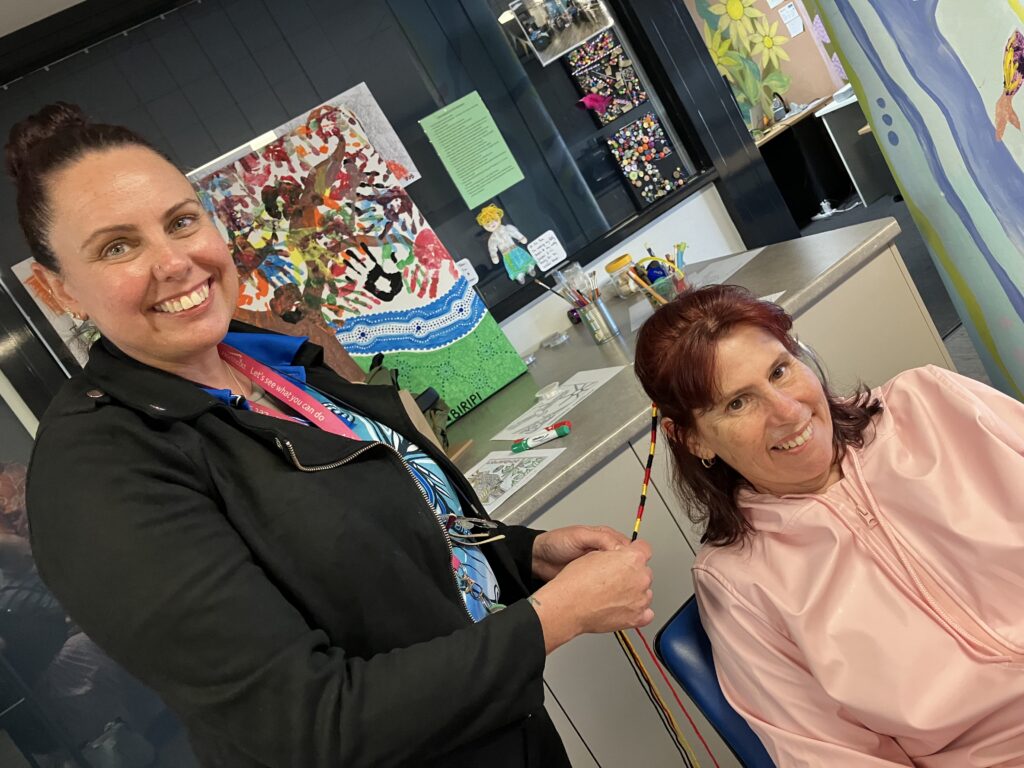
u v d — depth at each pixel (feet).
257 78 8.02
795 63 14.85
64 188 2.64
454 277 8.28
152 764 7.41
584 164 9.29
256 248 7.73
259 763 2.67
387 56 8.45
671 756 5.63
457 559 3.37
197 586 2.40
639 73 9.45
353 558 2.78
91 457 2.57
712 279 7.61
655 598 5.67
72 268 2.71
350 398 3.71
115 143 2.76
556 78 9.08
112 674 7.31
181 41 7.81
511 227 8.98
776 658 3.59
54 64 7.52
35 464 2.65
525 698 2.68
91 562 2.42
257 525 2.73
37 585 7.23
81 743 7.27
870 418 4.00
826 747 3.35
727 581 3.83
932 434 3.78
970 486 3.65
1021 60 4.24
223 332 2.95
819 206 16.98
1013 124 4.40
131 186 2.69
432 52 8.60
